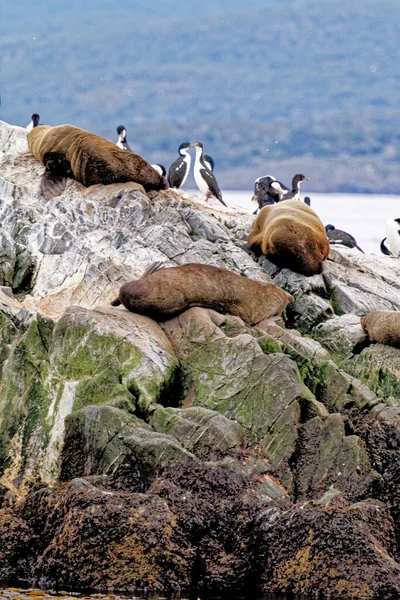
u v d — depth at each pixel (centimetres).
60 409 4631
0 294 5338
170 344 4938
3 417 4706
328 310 5778
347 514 3969
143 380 4638
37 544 4044
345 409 4847
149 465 4231
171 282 5047
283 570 3938
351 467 4338
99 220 6206
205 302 5138
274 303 5375
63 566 3903
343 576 3872
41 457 4538
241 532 4009
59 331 4816
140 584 3853
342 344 5466
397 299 6094
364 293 6056
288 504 4200
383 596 3816
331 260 6456
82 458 4425
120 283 5397
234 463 4241
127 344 4734
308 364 4981
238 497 4128
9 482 4531
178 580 3875
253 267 5931
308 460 4447
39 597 3700
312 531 3944
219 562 3947
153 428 4466
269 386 4616
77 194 6531
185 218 6375
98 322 4806
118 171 6562
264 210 6338
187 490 4147
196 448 4372
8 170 6888
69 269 5591
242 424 4581
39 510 4122
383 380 5278
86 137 6675
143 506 3941
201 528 3997
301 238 5897
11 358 4828
